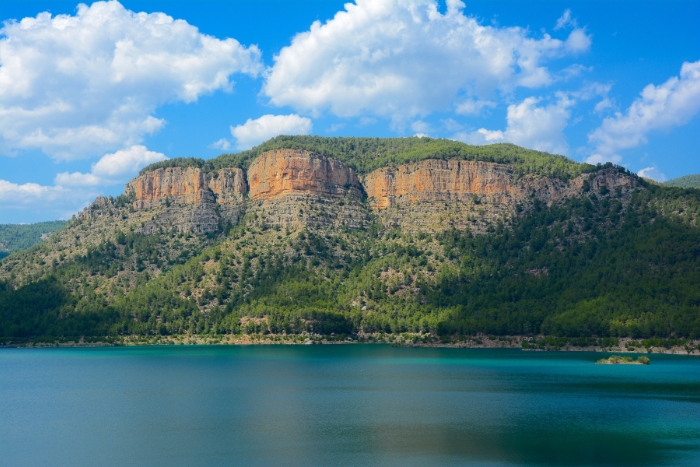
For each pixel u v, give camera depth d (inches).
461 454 5738.2
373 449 5885.8
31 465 5526.6
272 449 5900.6
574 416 7111.2
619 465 5428.2
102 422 6963.6
